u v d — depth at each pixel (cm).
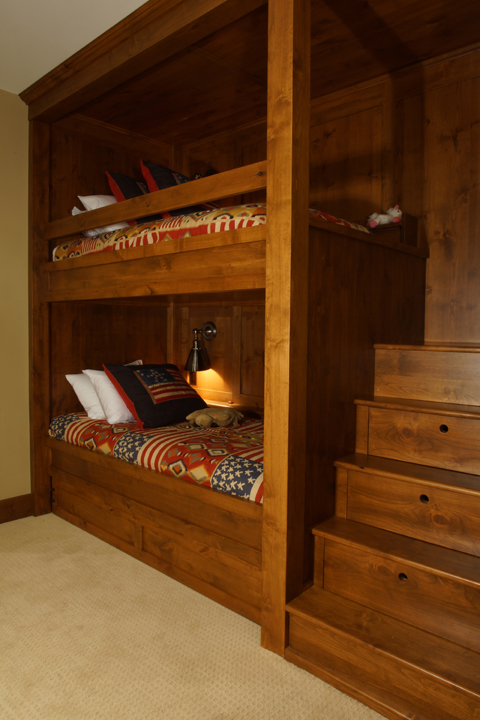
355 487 186
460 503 159
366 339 211
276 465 163
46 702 146
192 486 204
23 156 293
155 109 302
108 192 329
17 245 294
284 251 157
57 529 277
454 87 251
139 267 221
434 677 130
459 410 177
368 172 278
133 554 241
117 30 212
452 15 213
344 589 171
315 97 293
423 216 266
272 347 162
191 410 290
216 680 155
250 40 229
